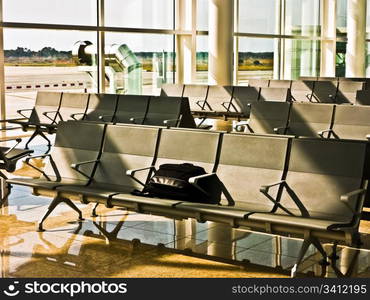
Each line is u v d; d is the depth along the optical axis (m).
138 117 9.48
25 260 4.77
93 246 5.16
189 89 11.89
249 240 5.37
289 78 20.28
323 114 7.65
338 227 4.24
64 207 6.61
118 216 6.23
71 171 6.03
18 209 6.48
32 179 6.00
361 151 4.58
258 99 11.05
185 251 5.04
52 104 10.45
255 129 8.17
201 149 5.36
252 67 18.73
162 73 15.83
